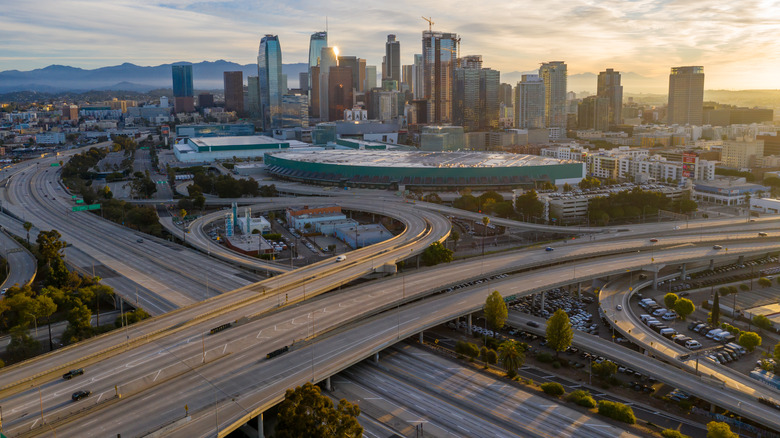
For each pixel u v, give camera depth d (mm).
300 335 189500
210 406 145000
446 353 198875
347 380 178750
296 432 125625
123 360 171625
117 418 139500
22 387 155250
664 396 175750
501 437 149375
